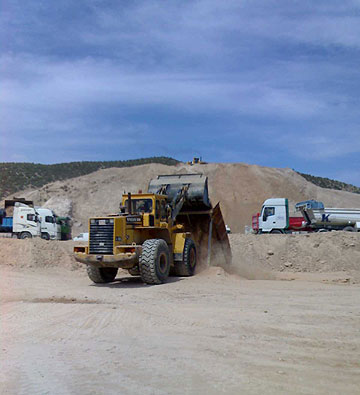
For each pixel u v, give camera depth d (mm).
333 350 5957
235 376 4941
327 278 16672
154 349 6102
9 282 14227
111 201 78125
